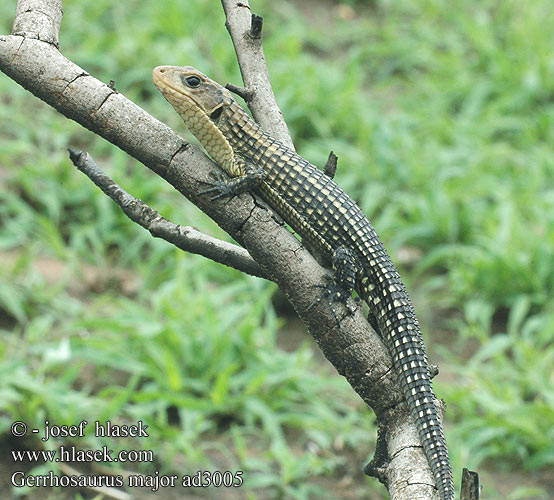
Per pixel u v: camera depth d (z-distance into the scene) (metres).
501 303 12.54
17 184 13.68
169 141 4.89
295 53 17.69
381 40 20.16
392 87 18.77
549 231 12.91
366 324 4.94
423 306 12.91
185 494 8.95
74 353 10.22
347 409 10.66
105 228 13.17
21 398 9.02
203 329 10.73
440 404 5.20
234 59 16.92
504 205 13.45
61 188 13.59
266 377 10.39
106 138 4.89
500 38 20.12
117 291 12.41
